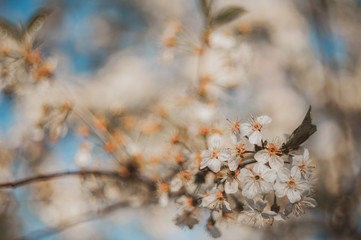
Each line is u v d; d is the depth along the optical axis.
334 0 1.39
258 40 1.44
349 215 0.81
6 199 0.81
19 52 0.63
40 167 0.85
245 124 0.50
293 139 0.49
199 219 0.54
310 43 1.49
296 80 1.43
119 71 1.46
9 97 0.67
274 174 0.49
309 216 0.91
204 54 0.67
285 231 0.93
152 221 1.14
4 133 0.87
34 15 0.62
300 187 0.48
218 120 0.62
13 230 0.88
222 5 1.45
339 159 1.02
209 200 0.50
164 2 1.66
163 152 0.61
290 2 1.51
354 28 1.43
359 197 0.85
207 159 0.50
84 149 0.65
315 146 1.20
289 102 1.35
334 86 1.15
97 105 1.00
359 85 1.28
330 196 0.94
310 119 0.48
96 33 1.72
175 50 0.68
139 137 0.66
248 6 1.46
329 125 1.24
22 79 0.64
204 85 0.66
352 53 1.40
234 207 0.53
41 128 0.66
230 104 0.71
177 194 0.57
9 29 0.63
